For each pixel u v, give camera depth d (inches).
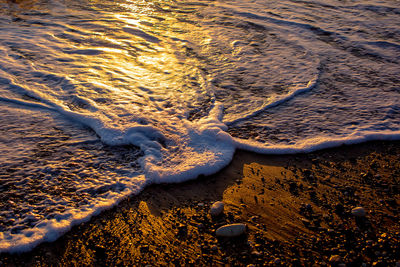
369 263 97.6
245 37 284.7
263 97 198.4
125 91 194.5
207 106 185.8
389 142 161.8
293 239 105.9
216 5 364.8
